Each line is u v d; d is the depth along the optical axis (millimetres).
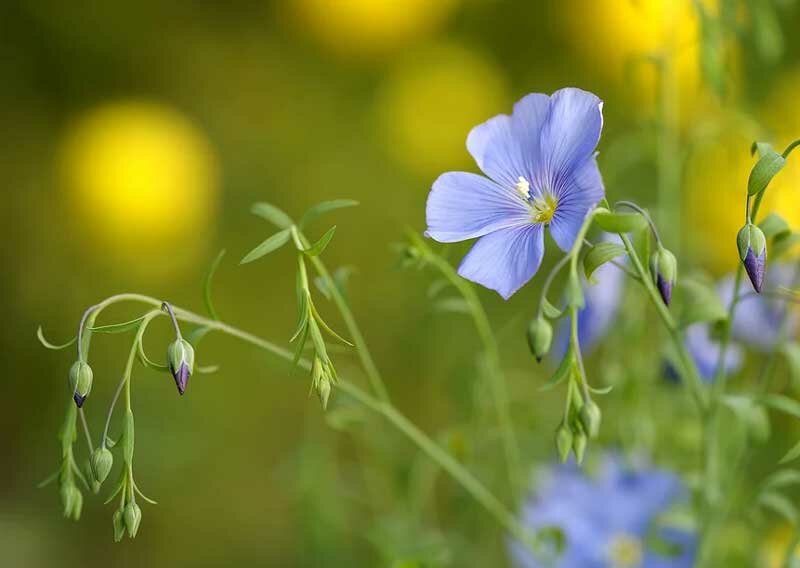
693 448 532
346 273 469
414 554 515
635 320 529
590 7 901
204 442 791
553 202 429
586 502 534
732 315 462
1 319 910
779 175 558
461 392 559
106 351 868
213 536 799
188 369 435
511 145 437
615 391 544
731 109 555
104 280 904
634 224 418
